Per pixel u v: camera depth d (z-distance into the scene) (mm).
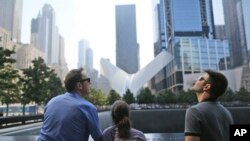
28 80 40250
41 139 2744
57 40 189000
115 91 110000
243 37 139500
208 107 2359
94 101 105250
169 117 46969
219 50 139875
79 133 2684
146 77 100000
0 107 78312
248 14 140750
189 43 135000
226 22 154500
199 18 152750
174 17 150875
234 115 52781
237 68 134250
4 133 15273
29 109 71250
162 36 168250
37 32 179125
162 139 7172
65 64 197750
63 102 2814
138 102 99875
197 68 133625
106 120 32031
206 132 2258
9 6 144875
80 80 2961
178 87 130375
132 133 2883
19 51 117250
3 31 97125
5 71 26953
